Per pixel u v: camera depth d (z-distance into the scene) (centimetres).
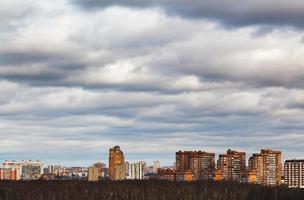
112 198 15775
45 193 15438
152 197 16150
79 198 15512
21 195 15062
